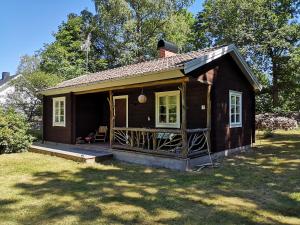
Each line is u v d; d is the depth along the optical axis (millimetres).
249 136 12188
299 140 14398
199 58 8141
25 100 20453
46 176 7195
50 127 14234
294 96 25594
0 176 7184
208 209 4727
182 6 25781
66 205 4934
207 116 9086
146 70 9250
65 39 30422
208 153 8797
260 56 23453
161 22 25734
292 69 22469
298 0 24234
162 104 10828
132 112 12078
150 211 4641
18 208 4781
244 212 4566
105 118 13906
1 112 12016
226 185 6254
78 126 13156
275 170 7723
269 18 23234
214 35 25578
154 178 6965
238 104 11281
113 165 8703
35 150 11547
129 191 5820
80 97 13266
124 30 25797
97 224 4109
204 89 9469
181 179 6828
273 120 19922
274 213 4523
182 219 4289
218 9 24734
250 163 8750
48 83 19281
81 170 7949
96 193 5672
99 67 29297
